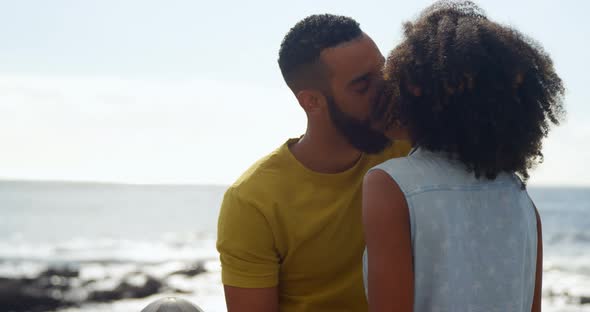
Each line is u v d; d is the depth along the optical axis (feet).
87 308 72.23
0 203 375.45
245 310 7.59
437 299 5.49
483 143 5.40
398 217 5.50
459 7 5.91
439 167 5.64
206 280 89.56
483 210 5.64
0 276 82.43
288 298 7.94
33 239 165.89
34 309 71.51
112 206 359.87
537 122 5.53
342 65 7.06
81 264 106.73
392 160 5.79
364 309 8.01
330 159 7.68
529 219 5.95
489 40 5.46
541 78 5.66
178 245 150.00
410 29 5.86
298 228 7.58
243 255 7.59
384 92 6.07
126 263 108.37
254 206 7.52
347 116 7.20
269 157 7.79
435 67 5.39
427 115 5.54
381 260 5.49
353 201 7.70
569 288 81.46
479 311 5.57
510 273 5.69
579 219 231.91
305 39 7.27
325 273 7.80
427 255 5.49
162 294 79.56
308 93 7.35
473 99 5.33
